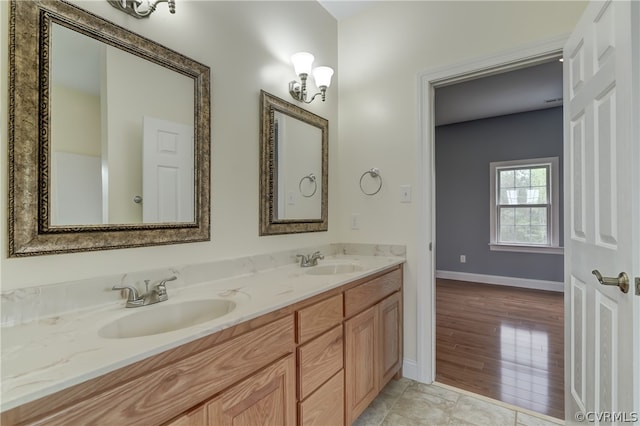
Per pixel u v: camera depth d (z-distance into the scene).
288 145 2.02
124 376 0.72
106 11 1.15
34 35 0.97
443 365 2.33
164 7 1.34
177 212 1.37
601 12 1.18
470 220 4.99
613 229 1.08
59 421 0.62
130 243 1.20
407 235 2.19
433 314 2.15
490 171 4.80
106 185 1.14
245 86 1.72
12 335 0.85
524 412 1.77
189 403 0.84
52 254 1.00
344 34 2.51
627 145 0.97
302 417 1.23
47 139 0.99
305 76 1.92
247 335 1.01
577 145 1.44
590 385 1.30
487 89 3.67
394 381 2.12
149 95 1.28
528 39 1.81
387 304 1.94
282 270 1.83
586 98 1.33
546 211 4.41
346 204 2.46
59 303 1.01
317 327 1.34
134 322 1.06
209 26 1.54
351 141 2.46
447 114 4.62
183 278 1.38
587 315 1.33
